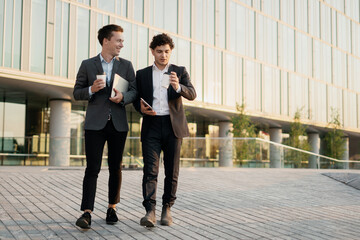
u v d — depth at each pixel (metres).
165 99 4.56
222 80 24.55
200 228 4.45
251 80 26.58
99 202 5.77
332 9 35.97
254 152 15.41
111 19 19.33
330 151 31.55
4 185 6.81
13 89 17.94
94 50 18.53
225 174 9.89
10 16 16.16
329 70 34.78
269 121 28.80
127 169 11.88
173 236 4.02
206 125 27.64
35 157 18.77
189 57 22.83
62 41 17.52
